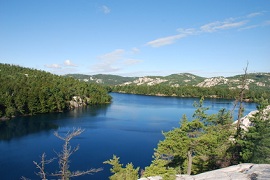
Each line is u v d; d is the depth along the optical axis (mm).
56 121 91812
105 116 104688
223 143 34625
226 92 192000
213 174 16969
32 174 41594
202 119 35500
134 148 57156
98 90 165875
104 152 53938
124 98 199125
